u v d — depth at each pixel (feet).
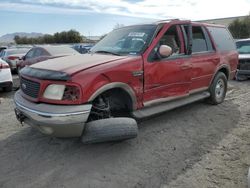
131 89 13.64
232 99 23.34
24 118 13.37
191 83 17.72
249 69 32.91
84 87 11.67
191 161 12.25
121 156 12.85
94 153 13.19
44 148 13.80
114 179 10.95
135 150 13.43
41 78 12.07
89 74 11.94
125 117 13.69
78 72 11.86
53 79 11.73
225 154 12.87
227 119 17.89
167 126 16.58
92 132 11.86
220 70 21.18
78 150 13.51
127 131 12.27
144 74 14.17
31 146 14.05
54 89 11.72
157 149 13.52
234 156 12.66
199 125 16.79
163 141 14.43
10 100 25.04
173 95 16.33
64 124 11.41
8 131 16.20
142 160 12.44
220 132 15.64
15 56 50.75
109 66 12.69
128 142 14.26
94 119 13.03
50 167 11.98
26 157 12.91
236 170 11.43
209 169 11.54
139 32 15.84
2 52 56.29
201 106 20.89
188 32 17.31
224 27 22.22
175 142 14.30
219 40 20.76
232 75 22.59
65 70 12.04
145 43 14.82
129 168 11.77
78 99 11.59
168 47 14.46
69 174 11.39
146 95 14.57
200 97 18.99
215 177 10.94
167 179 10.87
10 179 11.10
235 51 22.62
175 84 16.28
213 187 10.28
